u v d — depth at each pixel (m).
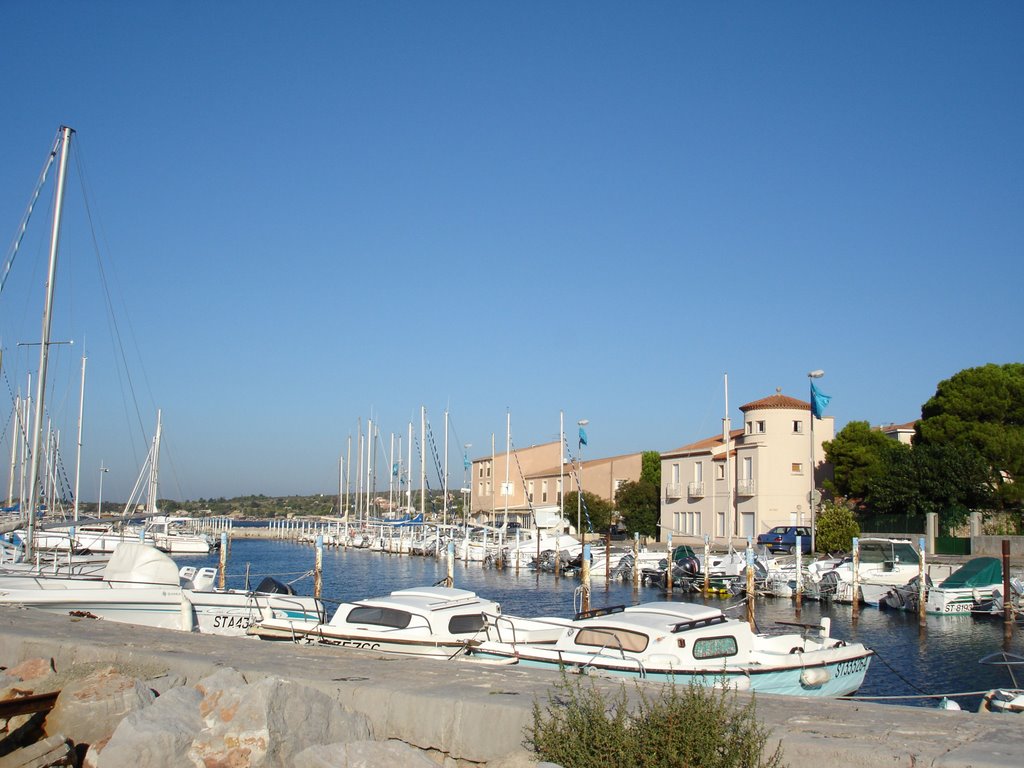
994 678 24.08
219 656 10.66
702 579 44.81
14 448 52.38
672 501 76.06
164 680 9.80
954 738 6.95
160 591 20.55
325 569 63.78
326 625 18.53
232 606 20.80
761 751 6.50
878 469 62.84
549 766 6.59
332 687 8.93
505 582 52.47
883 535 56.78
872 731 7.16
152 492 78.88
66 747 8.42
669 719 6.54
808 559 48.47
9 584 20.91
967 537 53.56
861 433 65.69
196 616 20.34
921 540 35.47
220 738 7.82
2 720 9.11
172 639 12.25
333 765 7.41
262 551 91.00
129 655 10.71
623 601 41.84
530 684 9.00
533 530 71.56
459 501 134.75
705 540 44.38
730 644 16.59
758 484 66.25
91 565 26.91
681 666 15.43
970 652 28.45
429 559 76.06
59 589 19.84
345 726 8.30
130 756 7.67
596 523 80.25
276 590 23.41
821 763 6.64
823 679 17.20
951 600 36.47
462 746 8.08
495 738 7.93
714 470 71.25
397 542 84.56
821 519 55.78
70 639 11.77
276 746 7.79
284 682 8.22
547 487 102.75
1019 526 56.75
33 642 11.73
